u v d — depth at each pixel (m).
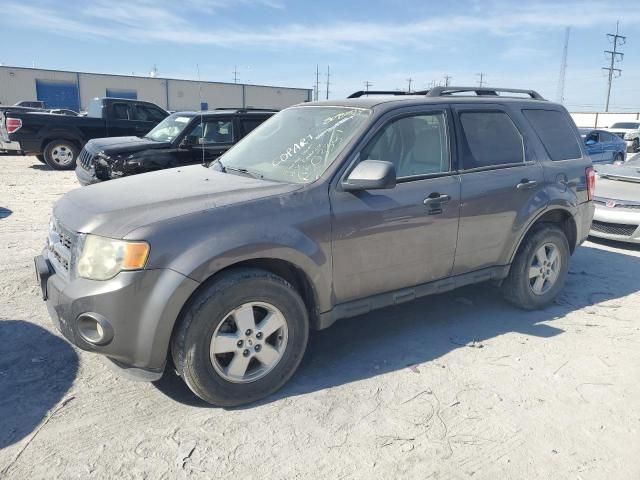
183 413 3.15
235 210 3.14
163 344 2.95
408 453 2.84
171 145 8.77
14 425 2.98
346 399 3.33
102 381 3.46
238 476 2.64
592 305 5.06
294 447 2.86
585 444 2.95
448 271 4.16
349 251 3.52
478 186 4.16
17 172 13.77
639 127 32.31
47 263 3.35
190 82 54.50
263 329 3.23
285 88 56.78
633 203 7.09
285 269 3.46
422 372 3.69
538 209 4.53
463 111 4.29
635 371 3.77
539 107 4.94
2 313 4.43
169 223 2.95
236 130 9.27
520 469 2.74
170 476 2.63
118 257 2.85
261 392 3.27
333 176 3.50
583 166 5.06
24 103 37.94
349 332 4.34
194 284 2.93
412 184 3.83
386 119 3.81
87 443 2.85
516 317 4.71
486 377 3.64
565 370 3.76
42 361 3.69
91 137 14.38
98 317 2.86
